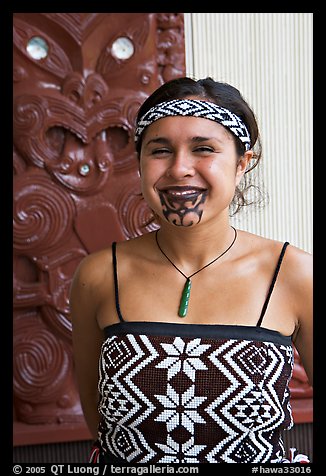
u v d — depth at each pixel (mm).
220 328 980
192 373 951
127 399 969
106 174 1812
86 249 1833
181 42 1849
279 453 1023
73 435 1814
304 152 1967
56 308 1820
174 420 957
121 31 1792
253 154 1113
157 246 1108
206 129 962
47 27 1766
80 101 1777
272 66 1940
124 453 1006
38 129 1760
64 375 1841
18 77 1753
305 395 1922
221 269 1057
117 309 1056
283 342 1022
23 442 1785
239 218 1946
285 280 1061
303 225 1985
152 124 992
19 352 1817
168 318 1016
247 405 946
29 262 1826
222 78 1914
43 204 1791
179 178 961
